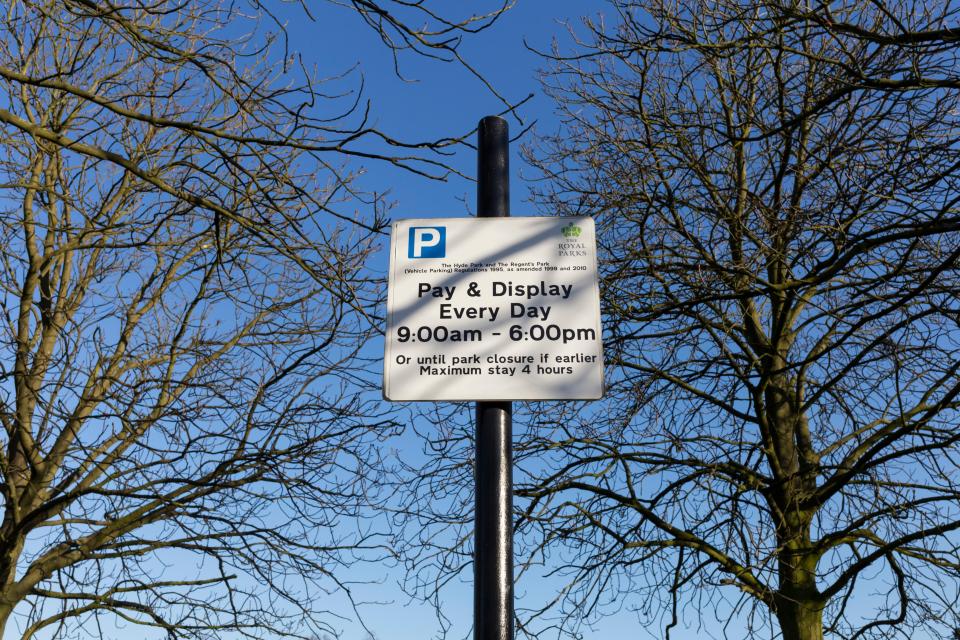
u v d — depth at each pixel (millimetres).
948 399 6801
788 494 7730
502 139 3258
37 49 8414
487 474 2643
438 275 2998
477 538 2549
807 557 7883
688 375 8641
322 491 8219
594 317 2916
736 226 7492
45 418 6672
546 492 8398
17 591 7508
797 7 5672
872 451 7211
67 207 9266
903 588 7402
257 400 7820
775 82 7934
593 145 8953
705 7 7238
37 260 8828
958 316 6613
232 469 7785
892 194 6250
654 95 8891
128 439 7445
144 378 7742
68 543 7520
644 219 7543
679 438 8086
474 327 2908
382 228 4906
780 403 8625
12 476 7609
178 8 4246
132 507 7855
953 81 5043
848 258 6520
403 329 2914
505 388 2812
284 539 8266
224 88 4594
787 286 6922
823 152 7605
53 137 4270
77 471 7957
